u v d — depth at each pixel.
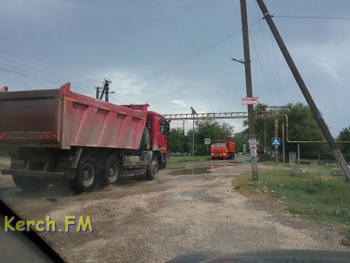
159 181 17.45
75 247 6.39
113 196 12.01
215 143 53.06
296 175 20.56
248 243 7.00
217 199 11.78
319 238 7.45
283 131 49.12
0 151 13.20
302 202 11.37
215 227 8.11
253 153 15.98
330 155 60.38
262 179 17.20
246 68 16.22
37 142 11.74
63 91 11.53
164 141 19.92
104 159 14.08
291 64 18.02
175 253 6.29
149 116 18.47
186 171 24.58
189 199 11.64
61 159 12.12
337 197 12.16
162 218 8.75
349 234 7.70
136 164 16.28
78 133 12.31
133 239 7.01
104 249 6.38
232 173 22.61
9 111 11.95
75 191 12.39
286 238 7.41
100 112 13.52
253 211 9.98
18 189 12.97
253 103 15.91
